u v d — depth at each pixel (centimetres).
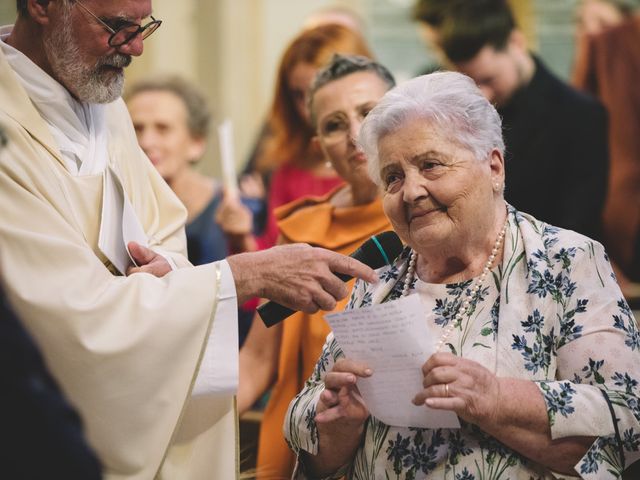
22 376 151
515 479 222
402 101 231
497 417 215
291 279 252
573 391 219
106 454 247
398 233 238
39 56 279
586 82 584
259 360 330
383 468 233
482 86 479
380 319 221
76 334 244
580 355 223
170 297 252
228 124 488
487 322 230
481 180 231
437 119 229
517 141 488
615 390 220
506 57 480
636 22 573
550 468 222
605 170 505
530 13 593
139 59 673
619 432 219
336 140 321
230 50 668
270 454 318
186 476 267
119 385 247
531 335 225
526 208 490
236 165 668
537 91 489
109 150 295
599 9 580
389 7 629
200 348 253
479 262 238
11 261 246
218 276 255
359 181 321
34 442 149
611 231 555
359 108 318
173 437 252
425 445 229
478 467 223
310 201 340
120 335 247
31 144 266
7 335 152
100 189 279
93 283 250
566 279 229
